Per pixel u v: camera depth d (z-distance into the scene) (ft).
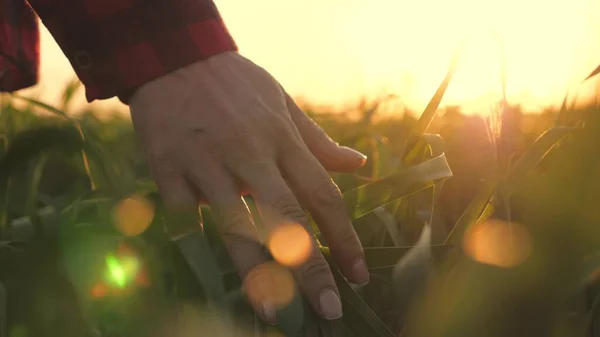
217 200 1.46
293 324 1.31
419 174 1.46
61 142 1.59
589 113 1.52
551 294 1.28
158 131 1.55
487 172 1.80
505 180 1.41
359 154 1.74
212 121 1.50
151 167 1.57
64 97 3.31
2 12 1.99
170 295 1.50
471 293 1.30
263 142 1.48
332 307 1.31
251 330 1.42
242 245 1.41
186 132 1.52
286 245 1.37
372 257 1.50
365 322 1.34
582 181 1.34
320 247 1.48
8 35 2.01
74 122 1.65
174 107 1.55
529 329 1.28
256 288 1.35
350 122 4.23
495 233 1.35
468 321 1.30
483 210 1.47
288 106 1.70
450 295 1.32
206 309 1.39
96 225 1.62
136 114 1.62
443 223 1.87
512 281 1.29
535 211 1.34
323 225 1.46
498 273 1.29
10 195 1.68
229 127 1.48
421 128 1.70
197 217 1.51
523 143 1.99
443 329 1.32
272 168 1.46
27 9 2.15
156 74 1.59
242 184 1.51
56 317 1.36
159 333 1.41
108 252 1.49
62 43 1.71
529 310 1.28
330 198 1.45
